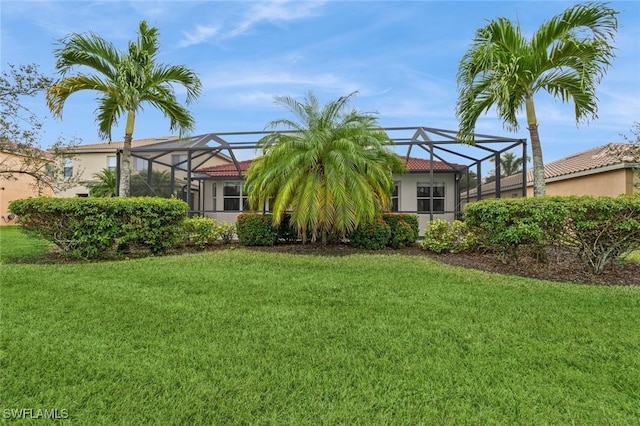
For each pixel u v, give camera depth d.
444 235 9.10
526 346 3.35
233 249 9.21
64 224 7.81
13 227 16.78
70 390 2.56
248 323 3.89
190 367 2.91
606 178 13.27
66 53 8.41
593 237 6.44
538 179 7.95
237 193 17.23
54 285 5.29
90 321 3.86
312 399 2.50
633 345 3.37
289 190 8.36
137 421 2.25
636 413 2.37
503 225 6.86
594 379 2.77
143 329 3.68
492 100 7.95
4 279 5.60
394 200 15.69
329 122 9.21
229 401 2.46
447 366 2.97
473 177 14.77
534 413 2.36
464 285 5.61
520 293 5.16
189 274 6.14
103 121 9.77
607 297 4.98
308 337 3.53
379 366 2.97
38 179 10.27
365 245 9.31
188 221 9.72
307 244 9.69
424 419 2.31
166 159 14.62
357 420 2.29
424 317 4.12
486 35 7.59
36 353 3.09
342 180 8.13
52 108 8.85
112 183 19.41
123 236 8.02
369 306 4.51
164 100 9.67
